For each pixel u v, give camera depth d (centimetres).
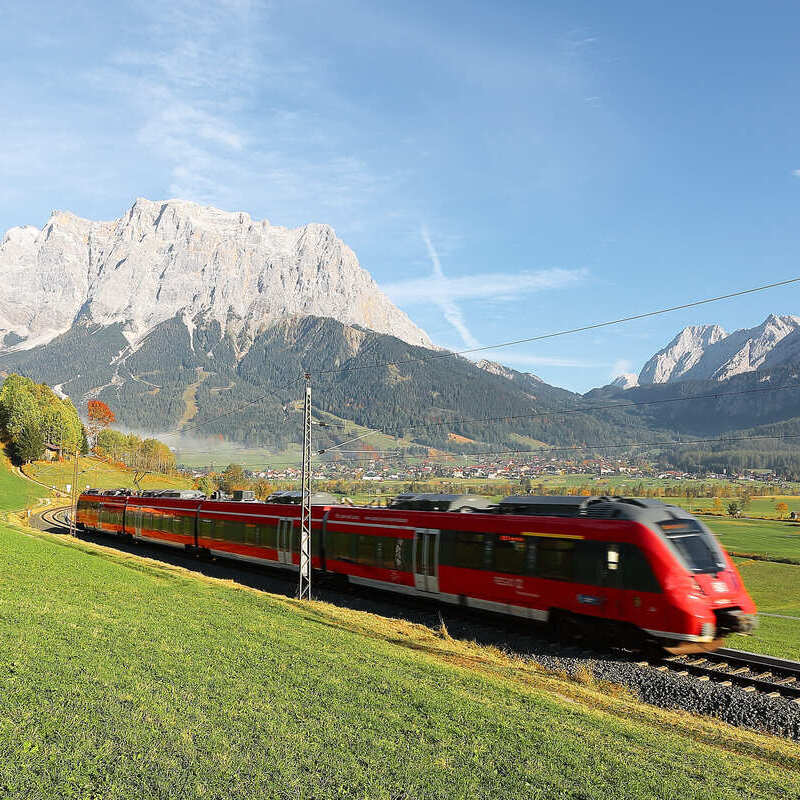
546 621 2292
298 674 1424
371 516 3091
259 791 841
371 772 936
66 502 12256
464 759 1026
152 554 4912
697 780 1055
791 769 1248
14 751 877
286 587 3425
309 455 2961
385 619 2520
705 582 1992
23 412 15812
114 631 1648
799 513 14312
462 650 2066
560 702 1494
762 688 1762
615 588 2081
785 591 6712
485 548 2519
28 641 1435
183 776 857
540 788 943
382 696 1316
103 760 882
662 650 2050
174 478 17075
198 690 1225
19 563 2756
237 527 4022
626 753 1147
